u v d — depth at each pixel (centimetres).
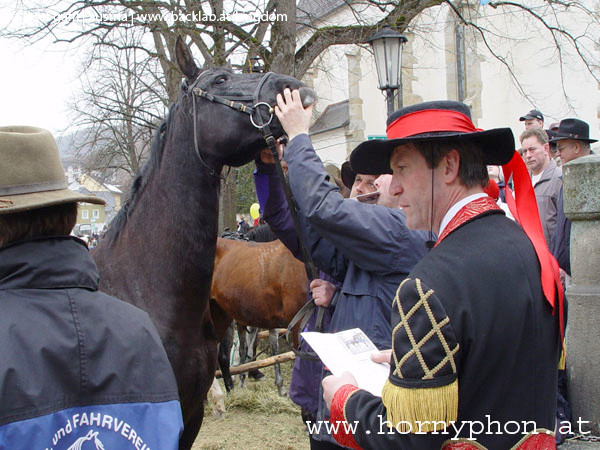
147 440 112
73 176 1527
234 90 220
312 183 183
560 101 1432
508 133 123
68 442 106
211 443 439
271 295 458
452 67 1611
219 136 220
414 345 108
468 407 112
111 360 113
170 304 221
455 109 132
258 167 233
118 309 122
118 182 2047
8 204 114
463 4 1189
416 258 179
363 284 192
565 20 1389
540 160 462
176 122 233
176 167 228
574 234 257
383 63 660
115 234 241
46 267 114
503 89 1591
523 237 123
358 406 126
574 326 249
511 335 110
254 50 825
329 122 1714
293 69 810
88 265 122
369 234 177
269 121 210
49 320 110
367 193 252
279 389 559
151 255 226
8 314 107
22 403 101
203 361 233
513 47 1550
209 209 227
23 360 104
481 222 123
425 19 1575
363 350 159
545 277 118
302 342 234
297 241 246
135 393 114
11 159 118
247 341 622
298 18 991
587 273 252
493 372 111
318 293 220
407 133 129
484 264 113
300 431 468
